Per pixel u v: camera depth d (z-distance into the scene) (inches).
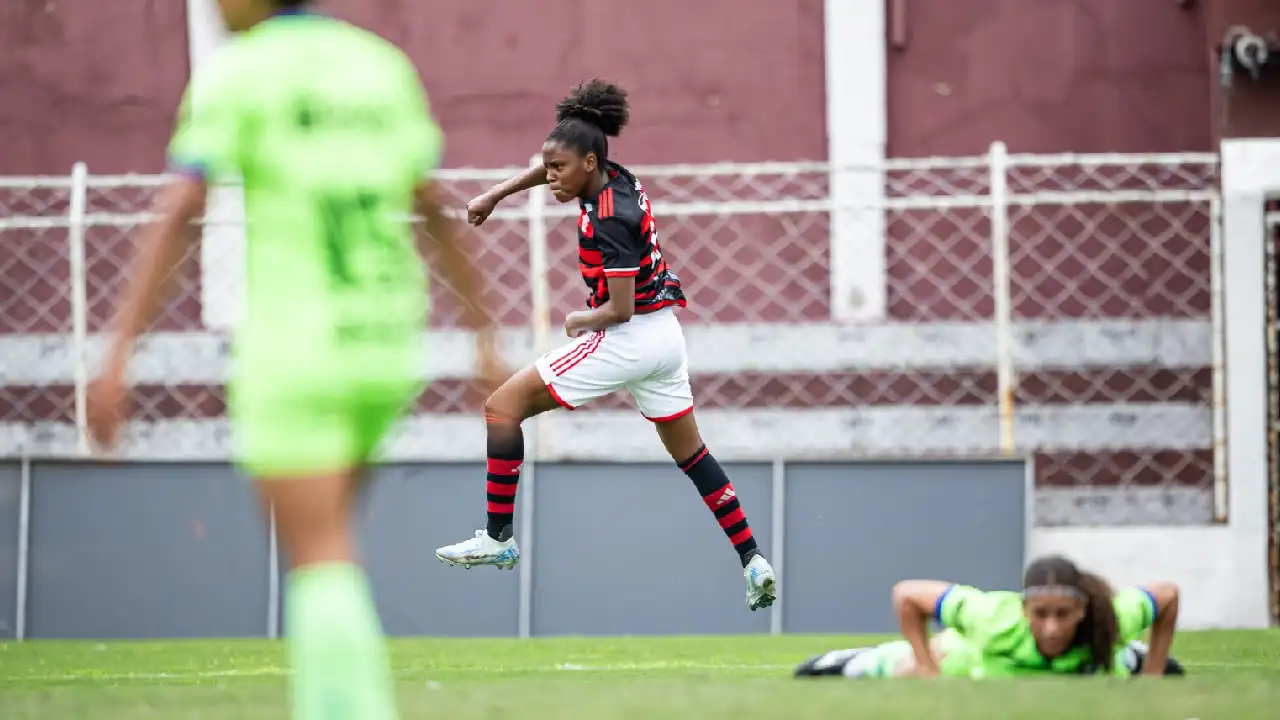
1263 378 1290.6
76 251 1283.2
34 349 1342.3
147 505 1262.3
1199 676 647.1
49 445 1333.7
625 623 1237.1
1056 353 1330.0
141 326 426.3
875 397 1336.1
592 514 1242.0
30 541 1262.3
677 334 807.7
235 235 1348.4
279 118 432.1
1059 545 1285.7
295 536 418.6
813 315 1347.2
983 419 1321.4
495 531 800.3
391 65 451.5
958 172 1373.0
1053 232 1353.3
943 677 613.0
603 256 775.1
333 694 391.2
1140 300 1344.7
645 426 1304.1
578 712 502.6
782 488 1239.5
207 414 1338.6
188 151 430.3
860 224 1348.4
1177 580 1283.2
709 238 1349.7
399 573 1241.4
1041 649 626.2
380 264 434.0
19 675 895.1
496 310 1333.7
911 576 1238.3
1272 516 1300.4
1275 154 1296.8
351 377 424.2
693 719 482.0
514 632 1236.5
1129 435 1325.0
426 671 896.3
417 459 1246.3
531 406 801.6
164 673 904.3
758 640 1145.4
